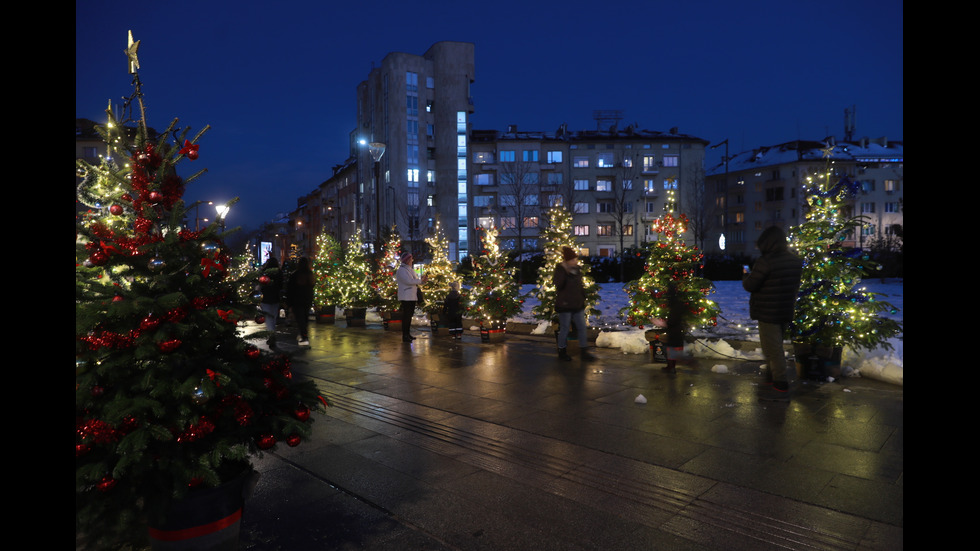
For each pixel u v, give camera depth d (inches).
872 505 136.5
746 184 3078.2
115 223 122.4
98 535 107.3
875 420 205.0
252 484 116.8
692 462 169.3
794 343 281.9
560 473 164.1
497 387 279.1
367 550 121.3
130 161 122.6
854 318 269.9
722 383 270.4
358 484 158.2
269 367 125.8
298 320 439.5
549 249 433.4
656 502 142.8
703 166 2760.8
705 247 2719.0
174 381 106.7
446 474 165.0
